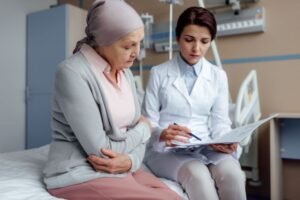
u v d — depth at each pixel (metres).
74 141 0.95
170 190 0.95
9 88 2.80
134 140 0.98
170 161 1.17
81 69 0.91
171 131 1.18
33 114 2.88
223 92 1.39
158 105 1.39
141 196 0.84
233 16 2.12
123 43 0.92
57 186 0.88
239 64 2.17
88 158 0.89
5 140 2.77
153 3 2.56
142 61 2.62
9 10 2.78
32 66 2.88
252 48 2.12
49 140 2.77
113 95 0.98
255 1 2.08
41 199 0.84
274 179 1.81
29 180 1.00
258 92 2.11
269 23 2.06
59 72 0.91
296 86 1.99
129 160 0.94
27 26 2.92
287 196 2.06
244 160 2.10
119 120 0.99
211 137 1.34
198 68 1.37
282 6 2.02
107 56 0.98
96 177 0.87
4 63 2.75
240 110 1.61
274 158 1.83
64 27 2.64
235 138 1.03
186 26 1.26
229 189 1.07
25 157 1.34
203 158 1.17
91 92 0.92
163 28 2.48
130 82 1.14
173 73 1.38
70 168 0.89
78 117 0.87
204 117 1.38
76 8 2.73
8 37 2.78
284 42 2.02
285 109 2.03
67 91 0.88
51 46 2.73
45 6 3.15
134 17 0.91
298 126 1.97
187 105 1.33
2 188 0.90
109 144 0.91
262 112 2.11
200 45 1.28
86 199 0.85
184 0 2.37
